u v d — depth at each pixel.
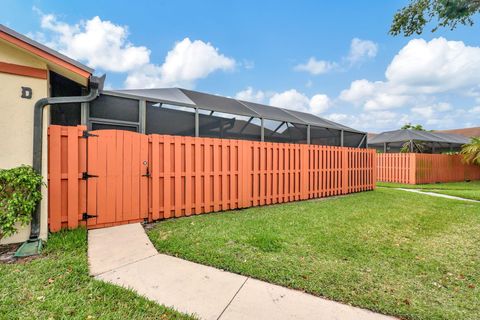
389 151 18.69
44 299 2.26
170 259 3.22
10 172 3.33
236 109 7.31
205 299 2.37
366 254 3.48
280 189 7.20
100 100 5.02
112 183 4.56
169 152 5.20
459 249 3.73
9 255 3.19
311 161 8.05
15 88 3.58
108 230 4.30
